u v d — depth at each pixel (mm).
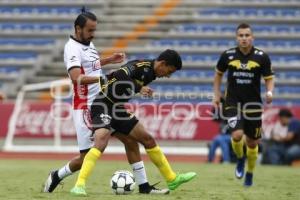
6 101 75062
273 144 58969
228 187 31016
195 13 88438
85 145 25859
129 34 86000
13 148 65938
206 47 83375
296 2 88375
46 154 65438
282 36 84250
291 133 58219
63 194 25703
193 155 63250
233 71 31656
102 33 86062
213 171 44500
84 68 26000
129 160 26234
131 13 89312
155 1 90562
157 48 83188
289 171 46656
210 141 63188
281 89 77375
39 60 82688
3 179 35688
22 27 87812
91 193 26391
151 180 35312
